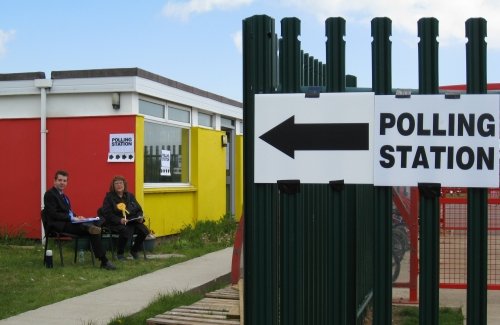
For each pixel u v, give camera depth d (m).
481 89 3.54
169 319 6.00
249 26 3.75
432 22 3.57
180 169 14.57
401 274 7.91
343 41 3.66
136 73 11.99
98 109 12.31
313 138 3.66
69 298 7.50
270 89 3.73
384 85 3.62
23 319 6.45
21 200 12.65
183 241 12.80
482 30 3.54
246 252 3.76
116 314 6.63
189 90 14.45
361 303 5.70
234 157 18.05
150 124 13.12
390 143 3.61
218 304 6.70
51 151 12.51
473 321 3.55
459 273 7.87
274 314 3.73
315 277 4.32
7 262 10.05
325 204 4.38
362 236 5.61
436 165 3.57
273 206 3.73
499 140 3.52
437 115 3.56
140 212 10.87
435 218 3.57
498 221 8.02
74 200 12.40
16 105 12.76
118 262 10.34
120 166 12.20
